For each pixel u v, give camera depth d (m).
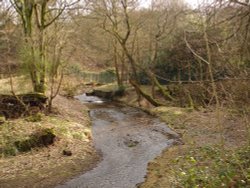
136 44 35.69
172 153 15.71
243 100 12.21
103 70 52.50
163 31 31.00
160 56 33.16
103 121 24.12
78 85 42.16
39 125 17.73
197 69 22.95
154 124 22.61
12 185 12.21
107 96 36.38
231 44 8.97
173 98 29.25
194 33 10.69
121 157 15.69
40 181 12.60
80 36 35.50
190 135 18.59
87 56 44.41
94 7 30.00
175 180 11.55
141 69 33.91
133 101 32.19
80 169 13.96
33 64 22.58
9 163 14.15
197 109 24.34
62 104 25.75
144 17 33.16
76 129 19.06
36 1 22.20
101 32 37.38
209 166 12.01
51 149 15.89
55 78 32.31
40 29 22.45
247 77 9.39
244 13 7.88
